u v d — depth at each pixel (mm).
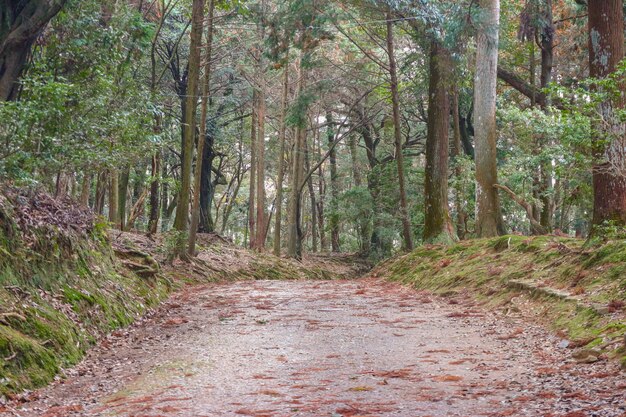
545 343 8328
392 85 23172
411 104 29719
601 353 7031
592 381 6172
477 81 17828
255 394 6277
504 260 14000
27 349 6906
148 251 19641
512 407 5496
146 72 26641
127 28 15984
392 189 31875
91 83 12258
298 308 12852
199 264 21406
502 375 6855
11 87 11414
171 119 28422
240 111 35188
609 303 8500
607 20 10656
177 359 8078
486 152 17719
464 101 26766
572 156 11430
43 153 10148
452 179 24953
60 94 10016
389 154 38656
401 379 6816
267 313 12164
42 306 8219
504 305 11289
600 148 10727
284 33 21406
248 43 27156
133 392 6500
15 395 6199
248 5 22453
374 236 36781
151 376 7199
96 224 12898
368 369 7340
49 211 10430
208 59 20797
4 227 8391
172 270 19562
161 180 22344
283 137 31031
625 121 9914
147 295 13023
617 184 10805
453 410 5504
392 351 8398
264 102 31594
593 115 10578
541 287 10812
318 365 7613
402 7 19297
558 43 25922
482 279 13508
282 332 9969
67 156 10680
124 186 25125
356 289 17156
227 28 26062
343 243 49156
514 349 8266
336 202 38438
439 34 18672
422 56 21859
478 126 17812
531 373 6844
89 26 13172
